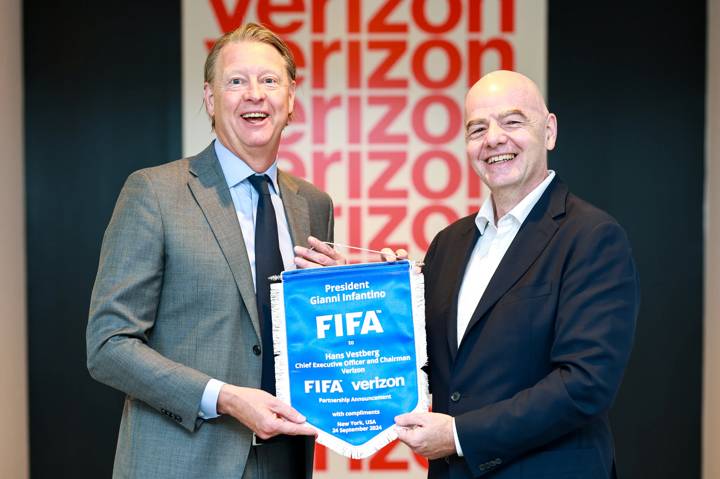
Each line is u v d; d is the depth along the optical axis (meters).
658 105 3.82
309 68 3.78
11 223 3.61
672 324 3.84
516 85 2.08
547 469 1.92
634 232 3.83
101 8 3.80
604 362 1.86
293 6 3.76
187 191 2.10
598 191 3.84
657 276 3.84
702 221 3.82
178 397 1.94
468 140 2.14
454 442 1.90
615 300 1.90
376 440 2.01
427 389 2.02
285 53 2.22
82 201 3.81
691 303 3.83
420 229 3.80
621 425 3.85
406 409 2.01
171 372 1.95
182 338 2.04
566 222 2.00
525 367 1.94
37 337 3.81
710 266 3.75
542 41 3.75
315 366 2.03
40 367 3.81
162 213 2.04
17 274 3.68
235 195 2.18
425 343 2.03
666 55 3.82
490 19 3.76
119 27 3.81
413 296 2.04
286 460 2.14
